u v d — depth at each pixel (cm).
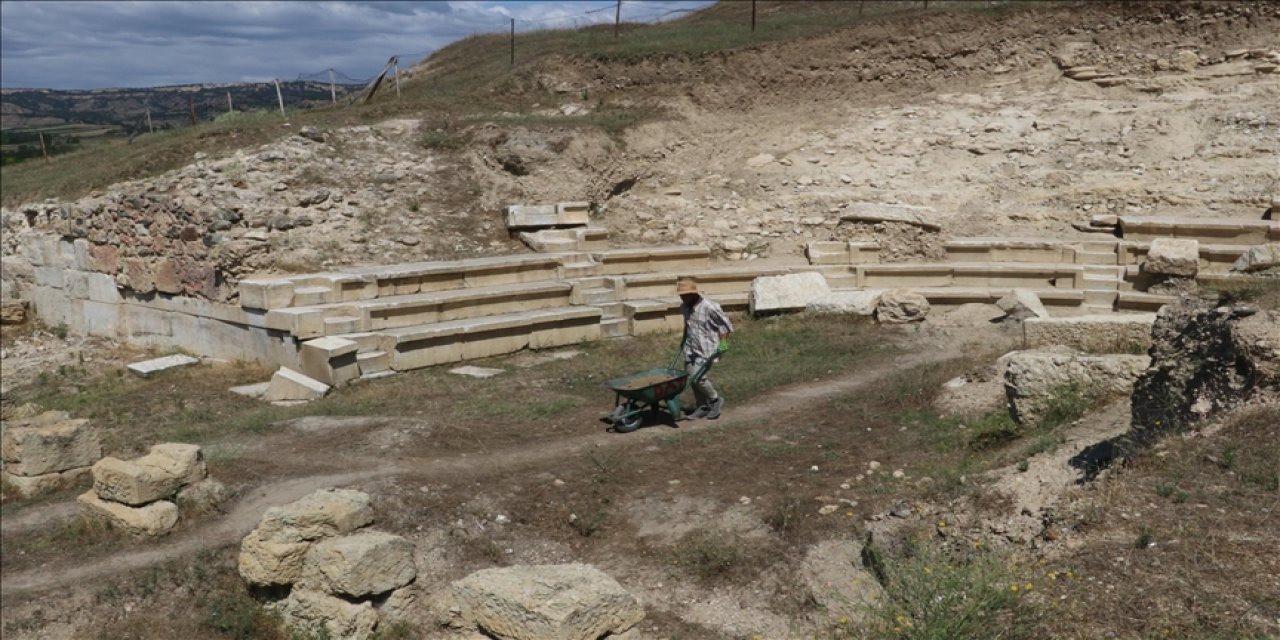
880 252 1830
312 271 1583
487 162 2017
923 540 659
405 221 1819
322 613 684
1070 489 659
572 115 2383
